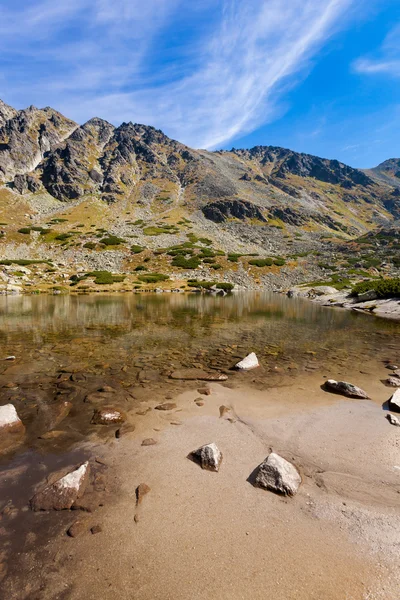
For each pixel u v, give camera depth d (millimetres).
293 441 6590
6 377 10305
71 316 25453
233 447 6324
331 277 69938
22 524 4203
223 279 70812
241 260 79875
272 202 157000
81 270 68750
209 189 158125
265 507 4656
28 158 152000
